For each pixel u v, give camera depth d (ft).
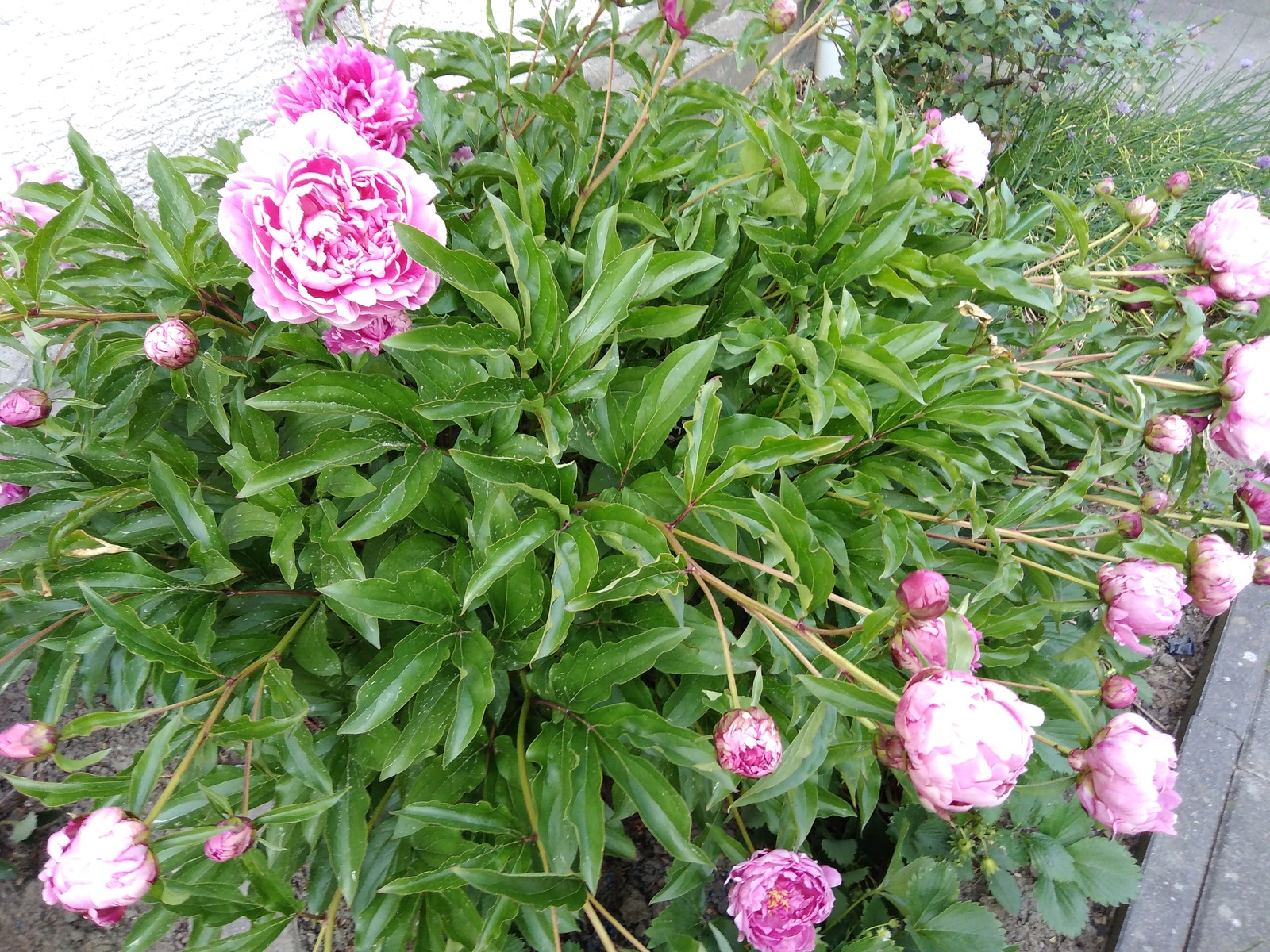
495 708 2.30
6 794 3.19
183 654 2.01
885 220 2.58
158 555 2.53
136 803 1.80
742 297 2.77
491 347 2.11
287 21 3.52
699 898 2.79
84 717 1.87
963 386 2.58
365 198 2.08
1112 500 2.93
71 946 2.90
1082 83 6.29
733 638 2.27
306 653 2.25
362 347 2.27
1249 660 3.93
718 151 2.90
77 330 2.35
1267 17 8.41
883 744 1.90
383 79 2.54
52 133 3.03
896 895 2.85
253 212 1.97
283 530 2.17
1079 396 3.16
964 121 3.27
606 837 2.38
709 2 2.26
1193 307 2.75
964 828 3.05
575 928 2.17
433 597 2.12
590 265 2.27
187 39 3.25
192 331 2.15
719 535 2.35
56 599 2.23
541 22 3.24
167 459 2.39
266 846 2.08
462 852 2.18
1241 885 3.30
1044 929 3.26
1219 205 2.85
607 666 2.15
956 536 2.78
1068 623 3.28
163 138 3.32
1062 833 3.08
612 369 2.16
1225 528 3.12
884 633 2.12
